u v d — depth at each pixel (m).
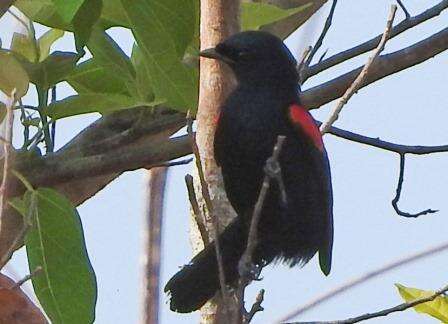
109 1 10.96
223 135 10.77
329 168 10.98
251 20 11.52
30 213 9.04
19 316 10.14
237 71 10.99
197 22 11.23
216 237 8.60
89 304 10.30
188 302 9.95
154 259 13.20
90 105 11.12
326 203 10.89
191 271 9.89
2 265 8.45
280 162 10.60
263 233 10.58
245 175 10.73
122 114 13.01
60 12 8.90
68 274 10.29
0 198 8.02
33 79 11.14
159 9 9.91
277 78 10.95
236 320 8.23
